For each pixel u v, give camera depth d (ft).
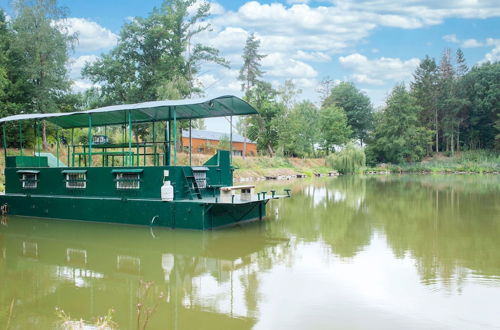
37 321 27.30
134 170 60.39
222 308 29.01
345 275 35.60
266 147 223.92
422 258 40.81
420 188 118.83
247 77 200.95
